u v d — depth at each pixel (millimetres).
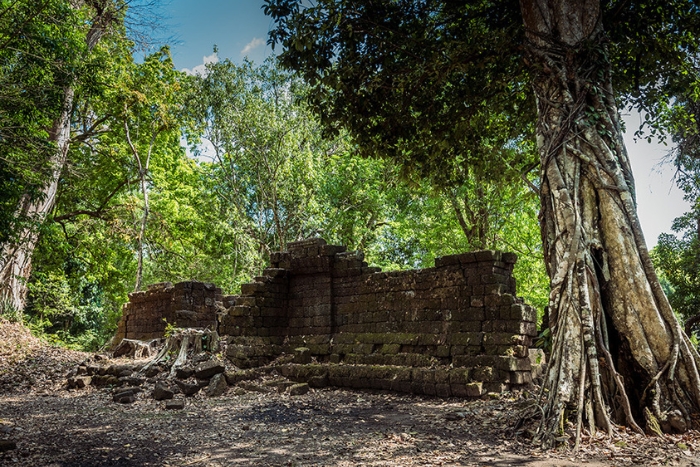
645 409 7832
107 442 8359
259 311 17109
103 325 37250
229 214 29984
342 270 16484
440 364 13484
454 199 26375
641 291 8227
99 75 21625
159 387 13172
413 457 7070
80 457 7398
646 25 12336
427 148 14914
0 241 17953
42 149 16562
